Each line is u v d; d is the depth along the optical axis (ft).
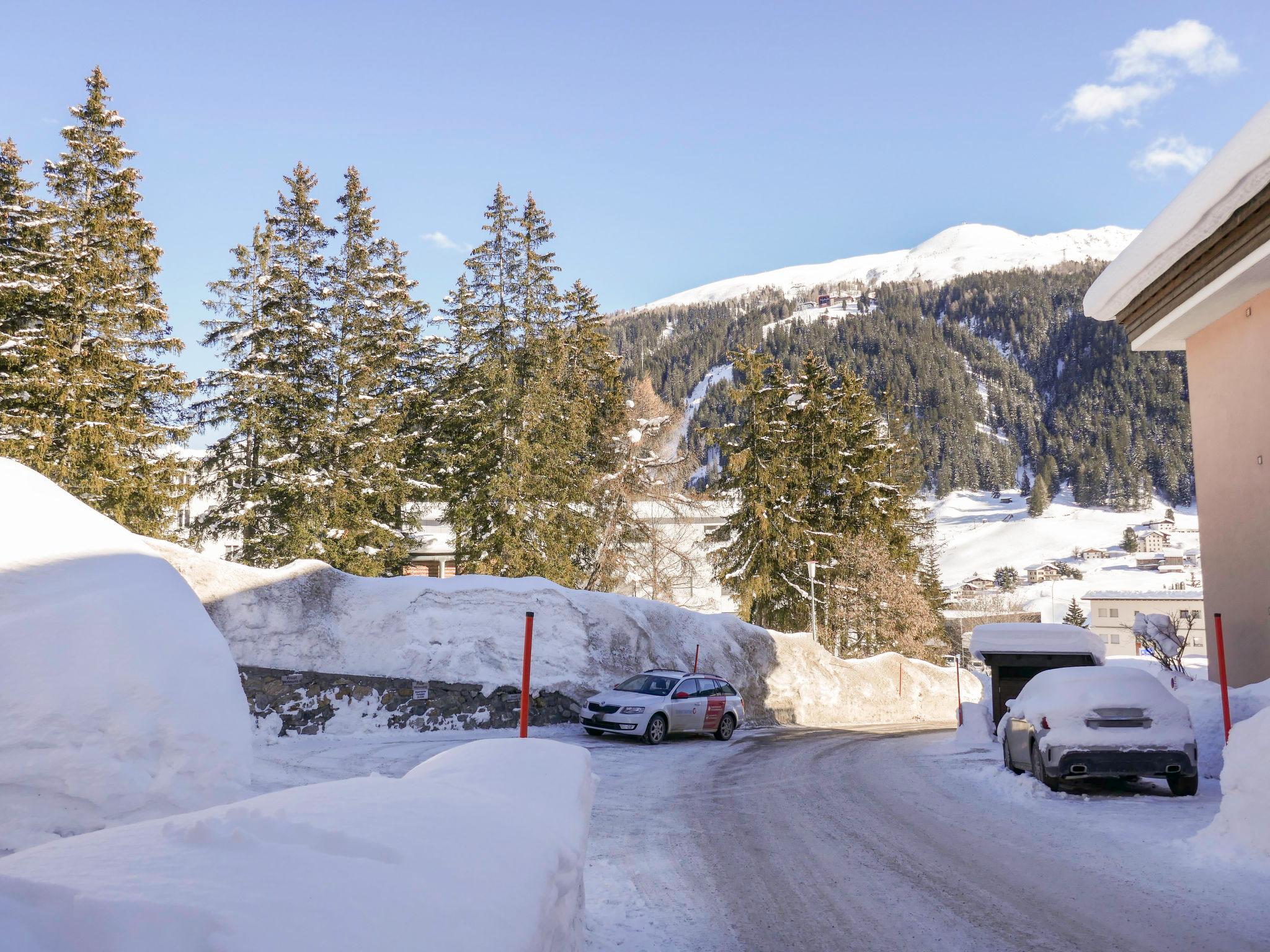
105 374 95.81
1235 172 43.52
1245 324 53.83
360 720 54.60
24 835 18.90
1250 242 46.11
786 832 29.96
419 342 144.36
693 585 161.07
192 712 22.15
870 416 171.01
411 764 42.80
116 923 5.55
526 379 133.08
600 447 147.13
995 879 23.40
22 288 90.27
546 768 15.97
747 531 151.43
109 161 101.71
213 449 115.03
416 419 137.49
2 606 20.94
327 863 7.55
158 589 24.64
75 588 22.50
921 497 193.36
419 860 8.44
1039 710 38.65
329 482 113.29
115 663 21.08
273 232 120.98
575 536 135.44
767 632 103.55
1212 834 26.20
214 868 6.90
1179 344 63.31
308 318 117.60
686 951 17.61
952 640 204.54
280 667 54.49
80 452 91.45
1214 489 57.77
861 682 115.55
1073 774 36.42
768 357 157.28
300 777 37.86
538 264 135.13
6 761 18.89
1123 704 36.83
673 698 62.90
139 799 20.49
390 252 145.59
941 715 130.41
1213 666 57.67
